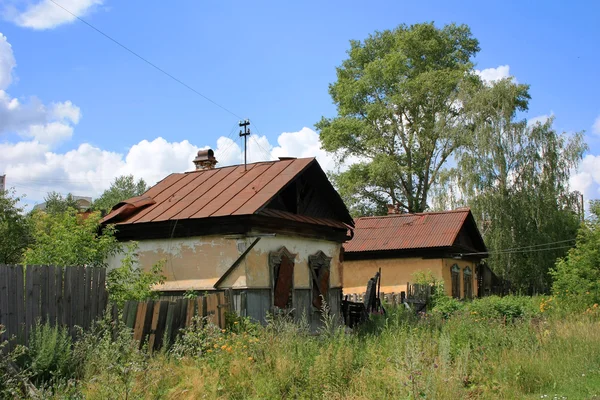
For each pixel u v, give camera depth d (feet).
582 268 59.57
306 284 49.47
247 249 41.50
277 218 44.39
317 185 53.26
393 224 96.68
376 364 28.91
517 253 108.27
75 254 36.83
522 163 111.34
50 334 26.35
